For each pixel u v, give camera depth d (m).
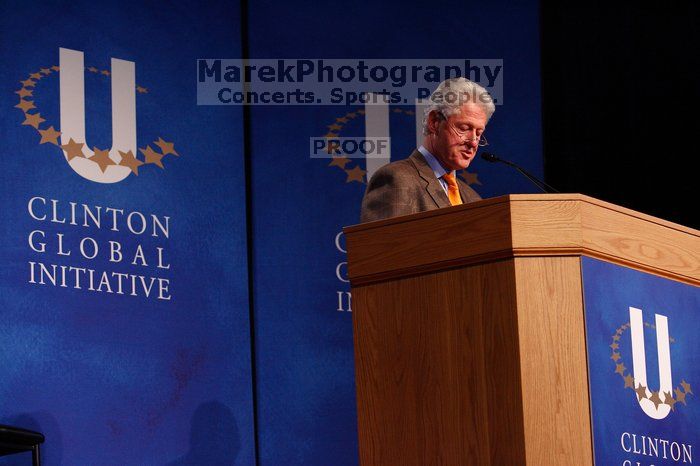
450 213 4.89
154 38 8.96
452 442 4.76
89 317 8.20
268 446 8.66
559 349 4.63
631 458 4.71
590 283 4.74
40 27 8.52
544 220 4.71
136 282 8.44
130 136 8.68
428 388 4.87
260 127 9.27
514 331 4.63
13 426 7.14
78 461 7.95
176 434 8.34
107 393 8.16
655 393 4.90
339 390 8.91
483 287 4.76
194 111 8.99
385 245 5.09
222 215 8.90
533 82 9.87
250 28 9.40
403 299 5.00
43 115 8.38
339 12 9.61
